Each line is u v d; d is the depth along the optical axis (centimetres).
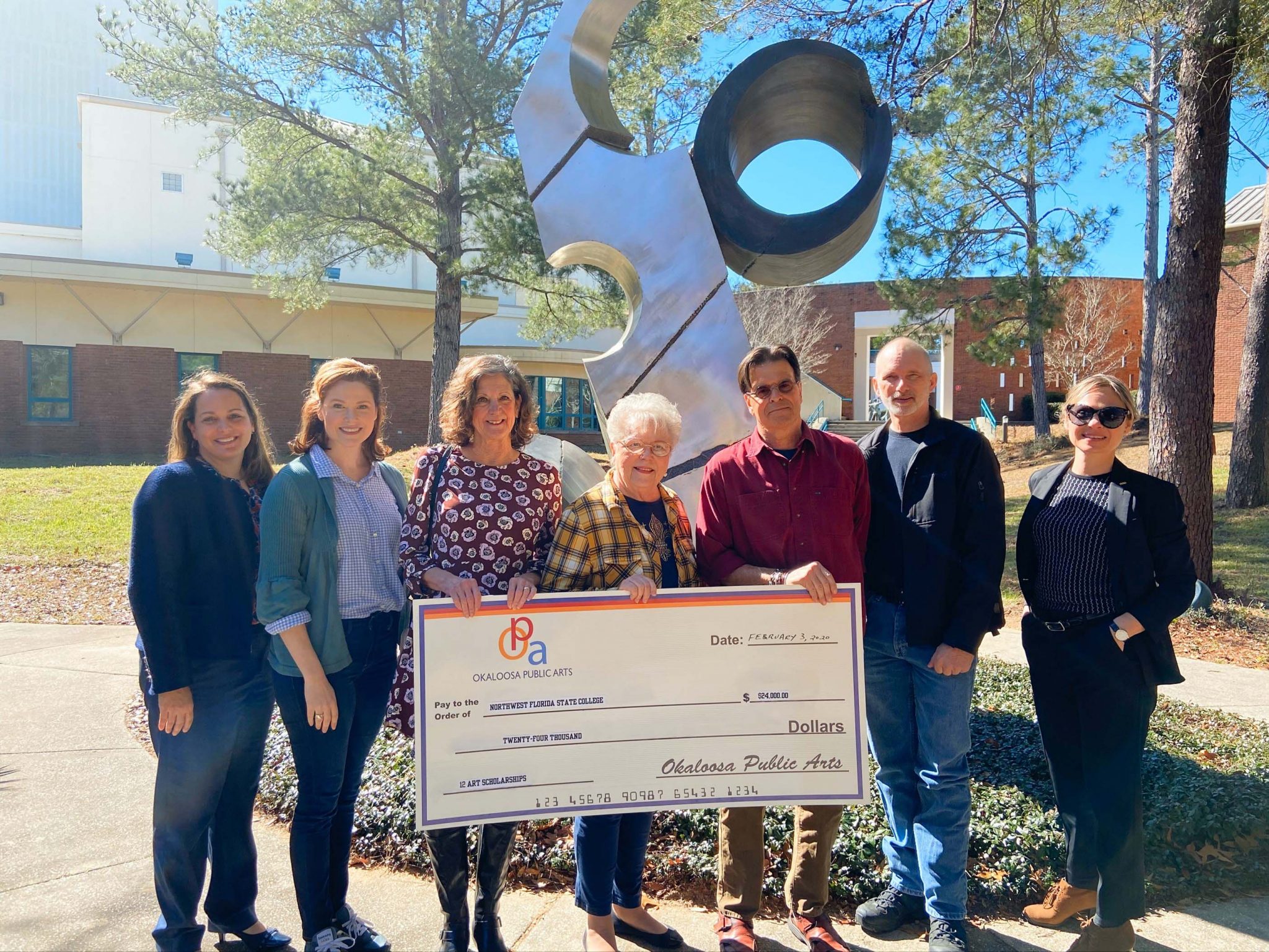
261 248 1530
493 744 261
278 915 302
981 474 280
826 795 271
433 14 1324
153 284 2164
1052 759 289
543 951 277
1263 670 657
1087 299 2788
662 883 321
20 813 381
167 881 262
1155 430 867
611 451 283
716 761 268
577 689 264
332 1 1320
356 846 346
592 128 441
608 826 266
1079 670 277
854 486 281
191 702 258
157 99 1436
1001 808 357
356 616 273
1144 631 271
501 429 270
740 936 273
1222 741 455
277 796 384
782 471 278
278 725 461
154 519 253
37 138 4781
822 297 3288
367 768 384
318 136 1488
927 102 789
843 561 277
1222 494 1324
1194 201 827
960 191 1723
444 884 264
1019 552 301
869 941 288
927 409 295
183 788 260
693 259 428
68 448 2155
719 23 711
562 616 263
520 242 1466
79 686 574
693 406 423
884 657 293
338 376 274
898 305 1802
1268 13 631
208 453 278
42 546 1083
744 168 511
